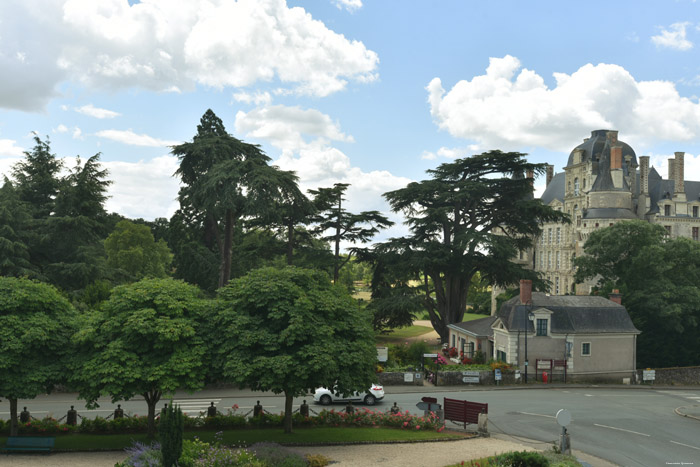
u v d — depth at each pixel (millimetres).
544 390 43812
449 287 64438
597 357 48281
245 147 54188
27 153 60594
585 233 95438
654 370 49250
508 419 32250
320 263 61906
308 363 22969
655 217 97250
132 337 23062
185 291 25594
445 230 63625
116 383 21844
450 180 63031
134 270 71062
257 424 27562
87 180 54500
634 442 27484
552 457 20906
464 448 24375
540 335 47562
